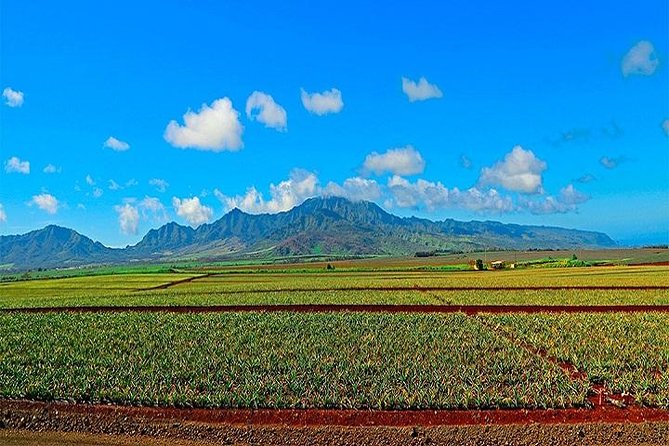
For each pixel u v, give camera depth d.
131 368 25.62
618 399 21.66
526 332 35.03
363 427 19.22
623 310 49.12
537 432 18.83
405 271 145.75
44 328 38.66
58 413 20.67
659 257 175.75
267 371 25.31
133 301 60.56
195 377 24.20
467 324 38.56
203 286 86.94
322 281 93.19
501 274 114.81
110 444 18.42
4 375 24.72
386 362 26.47
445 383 22.72
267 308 52.56
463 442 18.38
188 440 18.81
